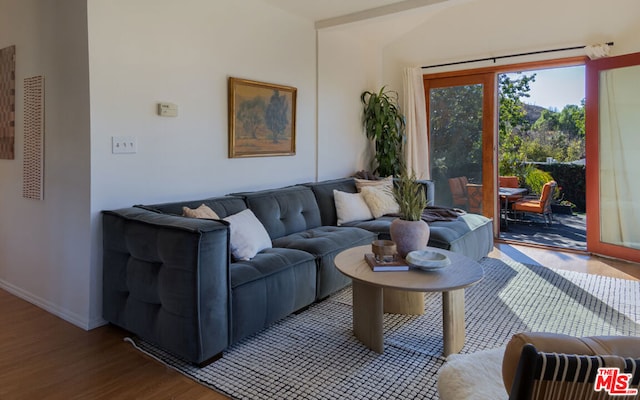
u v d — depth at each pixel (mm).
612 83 4324
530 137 6629
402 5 4051
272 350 2432
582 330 2672
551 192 6102
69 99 2766
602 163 4441
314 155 4762
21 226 3268
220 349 2297
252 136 3889
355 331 2586
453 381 1326
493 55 5090
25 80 3105
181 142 3262
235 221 2873
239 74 3734
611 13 4348
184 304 2186
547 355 807
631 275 3828
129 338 2598
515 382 848
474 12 5180
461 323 2426
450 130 5535
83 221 2727
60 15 2777
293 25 4340
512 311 2990
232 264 2598
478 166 5359
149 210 2723
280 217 3635
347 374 2170
